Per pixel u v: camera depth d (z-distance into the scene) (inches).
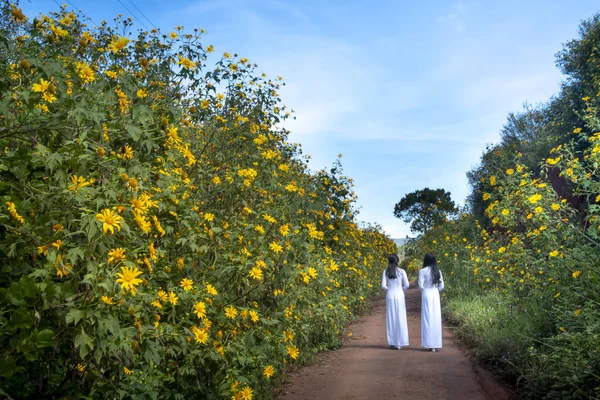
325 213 357.4
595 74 385.1
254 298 174.7
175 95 182.4
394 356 276.5
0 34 112.7
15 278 101.4
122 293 105.3
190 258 158.9
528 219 256.1
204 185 198.1
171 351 129.6
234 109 251.1
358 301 442.6
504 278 309.0
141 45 203.9
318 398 198.2
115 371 114.7
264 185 237.5
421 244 932.6
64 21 179.9
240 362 155.6
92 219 96.5
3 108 104.0
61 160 103.2
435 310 291.9
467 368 240.5
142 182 127.3
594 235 202.4
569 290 208.5
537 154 456.4
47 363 106.0
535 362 193.5
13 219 100.6
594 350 165.5
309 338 276.2
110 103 127.4
